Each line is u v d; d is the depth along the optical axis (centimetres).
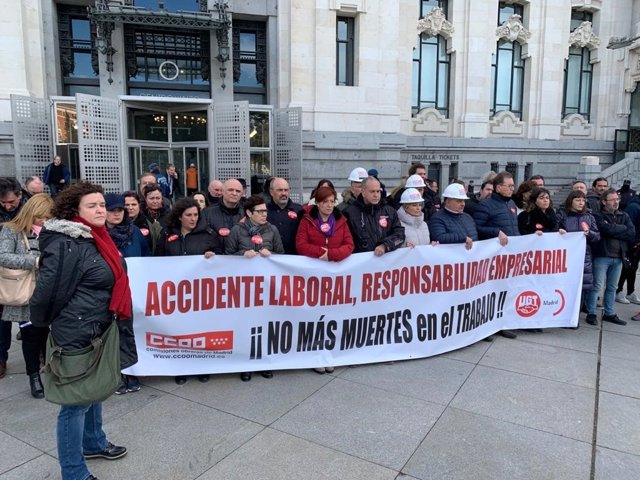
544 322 553
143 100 1333
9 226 370
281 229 496
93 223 257
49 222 253
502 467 294
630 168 1834
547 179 1956
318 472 286
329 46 1453
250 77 1557
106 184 1278
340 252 425
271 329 423
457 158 1805
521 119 1966
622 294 745
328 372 434
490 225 545
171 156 1480
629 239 584
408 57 1725
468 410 364
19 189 434
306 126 1454
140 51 1444
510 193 541
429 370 442
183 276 398
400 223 479
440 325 478
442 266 473
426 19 1748
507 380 420
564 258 551
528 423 346
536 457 304
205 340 408
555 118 1947
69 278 243
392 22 1512
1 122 1212
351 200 518
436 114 1797
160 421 345
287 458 300
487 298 516
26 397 385
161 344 399
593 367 452
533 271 542
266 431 332
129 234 413
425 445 316
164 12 1317
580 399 385
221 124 1399
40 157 1226
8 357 473
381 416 354
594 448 316
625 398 388
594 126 2058
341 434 328
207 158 1467
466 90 1805
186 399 380
